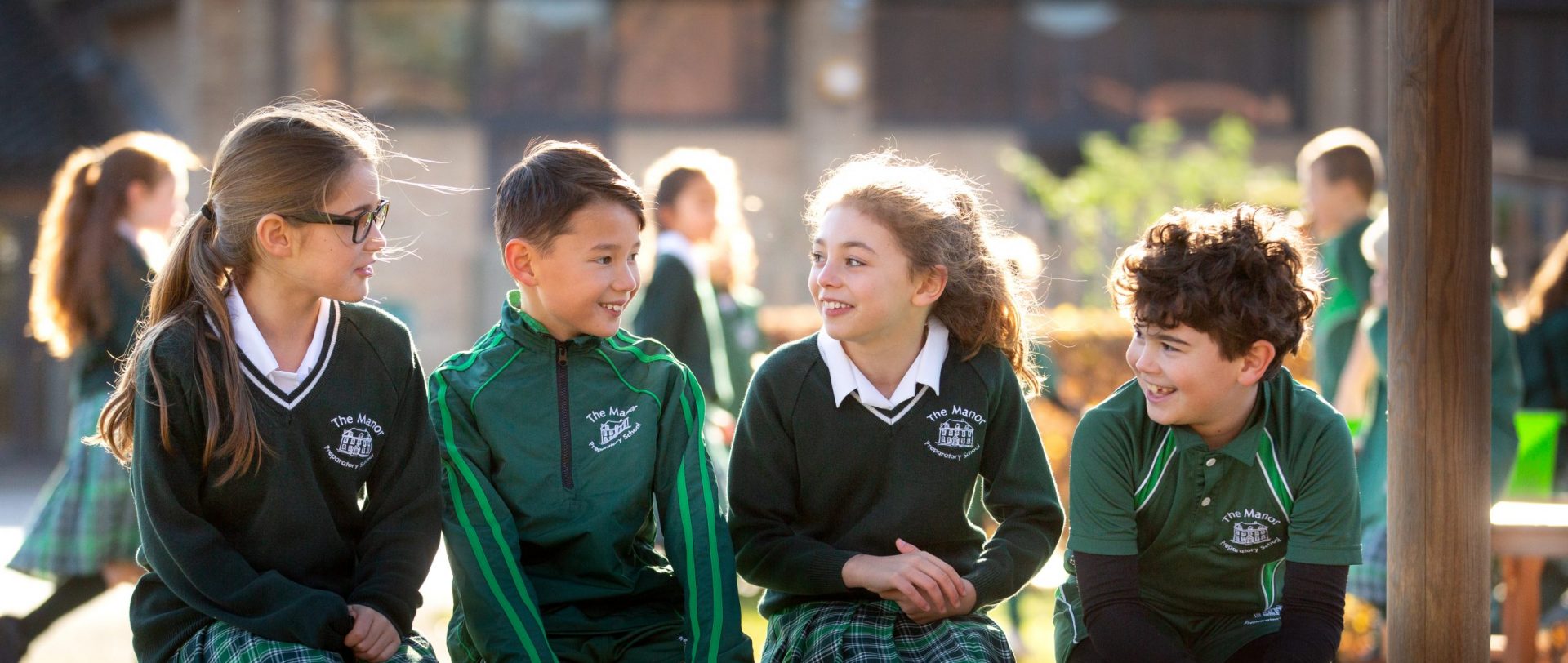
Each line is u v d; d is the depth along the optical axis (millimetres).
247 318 2551
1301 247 2654
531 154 2855
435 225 13578
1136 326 2615
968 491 2863
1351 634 4598
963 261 2855
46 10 15344
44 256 4156
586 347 2836
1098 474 2697
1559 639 4125
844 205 2791
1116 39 14484
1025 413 2947
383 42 13641
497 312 13578
